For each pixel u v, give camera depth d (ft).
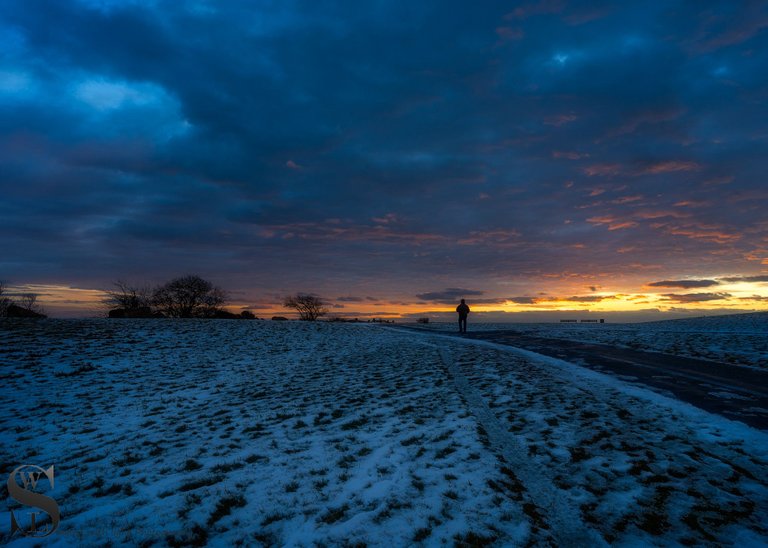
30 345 50.60
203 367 48.29
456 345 65.36
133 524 13.35
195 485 16.44
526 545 11.53
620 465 16.79
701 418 22.85
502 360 46.60
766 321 80.69
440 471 16.65
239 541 12.16
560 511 13.46
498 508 13.52
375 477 16.39
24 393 34.04
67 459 20.16
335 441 21.42
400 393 32.17
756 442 19.12
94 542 12.26
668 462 17.01
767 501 13.91
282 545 11.89
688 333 67.87
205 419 27.12
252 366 49.78
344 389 35.01
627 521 12.78
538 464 17.21
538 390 30.60
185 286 141.18
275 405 30.27
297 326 95.86
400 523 12.78
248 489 15.76
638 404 26.07
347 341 76.54
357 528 12.57
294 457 19.26
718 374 34.88
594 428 21.44
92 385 37.81
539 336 75.66
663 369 37.93
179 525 13.19
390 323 150.51
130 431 24.88
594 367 40.40
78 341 55.93
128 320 80.23
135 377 41.86
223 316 150.61
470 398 29.12
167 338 65.51
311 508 14.02
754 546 11.45
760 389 29.43
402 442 20.51
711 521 12.70
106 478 17.58
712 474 15.89
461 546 11.48
